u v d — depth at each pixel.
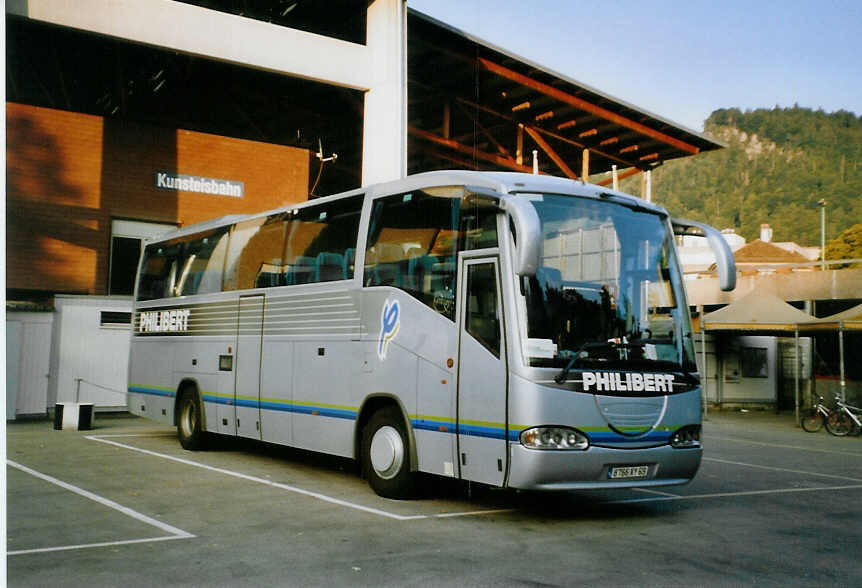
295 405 10.65
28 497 8.70
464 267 8.26
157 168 20.98
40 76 27.50
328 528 7.39
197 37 19.12
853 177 180.00
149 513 7.95
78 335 18.98
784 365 29.64
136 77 27.36
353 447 9.51
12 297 19.03
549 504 9.00
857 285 27.36
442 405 8.26
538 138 30.33
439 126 30.48
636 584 5.75
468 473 7.90
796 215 172.38
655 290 8.39
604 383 7.68
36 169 19.41
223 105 28.98
